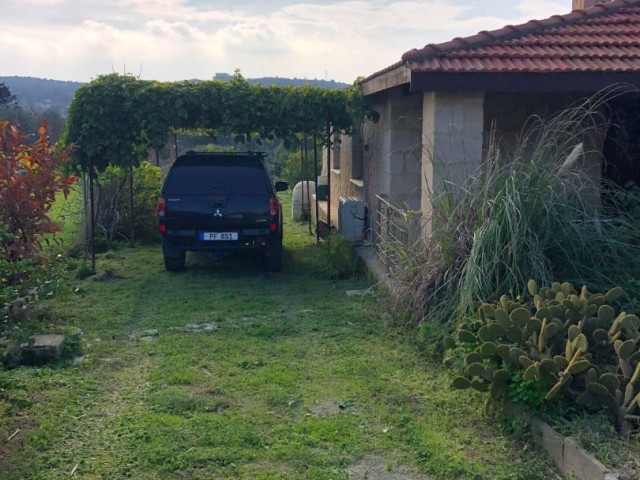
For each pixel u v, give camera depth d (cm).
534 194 668
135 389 604
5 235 588
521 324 518
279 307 878
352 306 861
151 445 491
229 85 1173
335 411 555
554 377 490
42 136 789
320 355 690
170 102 1123
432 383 604
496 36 864
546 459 468
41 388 594
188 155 1095
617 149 961
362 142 1412
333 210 1642
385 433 513
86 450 486
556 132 744
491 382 515
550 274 647
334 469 464
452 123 814
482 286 631
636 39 880
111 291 972
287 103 1200
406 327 727
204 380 624
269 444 498
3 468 455
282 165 2659
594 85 795
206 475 455
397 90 1072
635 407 461
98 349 707
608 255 682
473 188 713
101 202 1355
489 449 488
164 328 788
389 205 967
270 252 1093
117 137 1093
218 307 882
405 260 752
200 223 1059
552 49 848
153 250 1319
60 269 636
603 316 523
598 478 416
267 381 617
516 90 791
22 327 570
